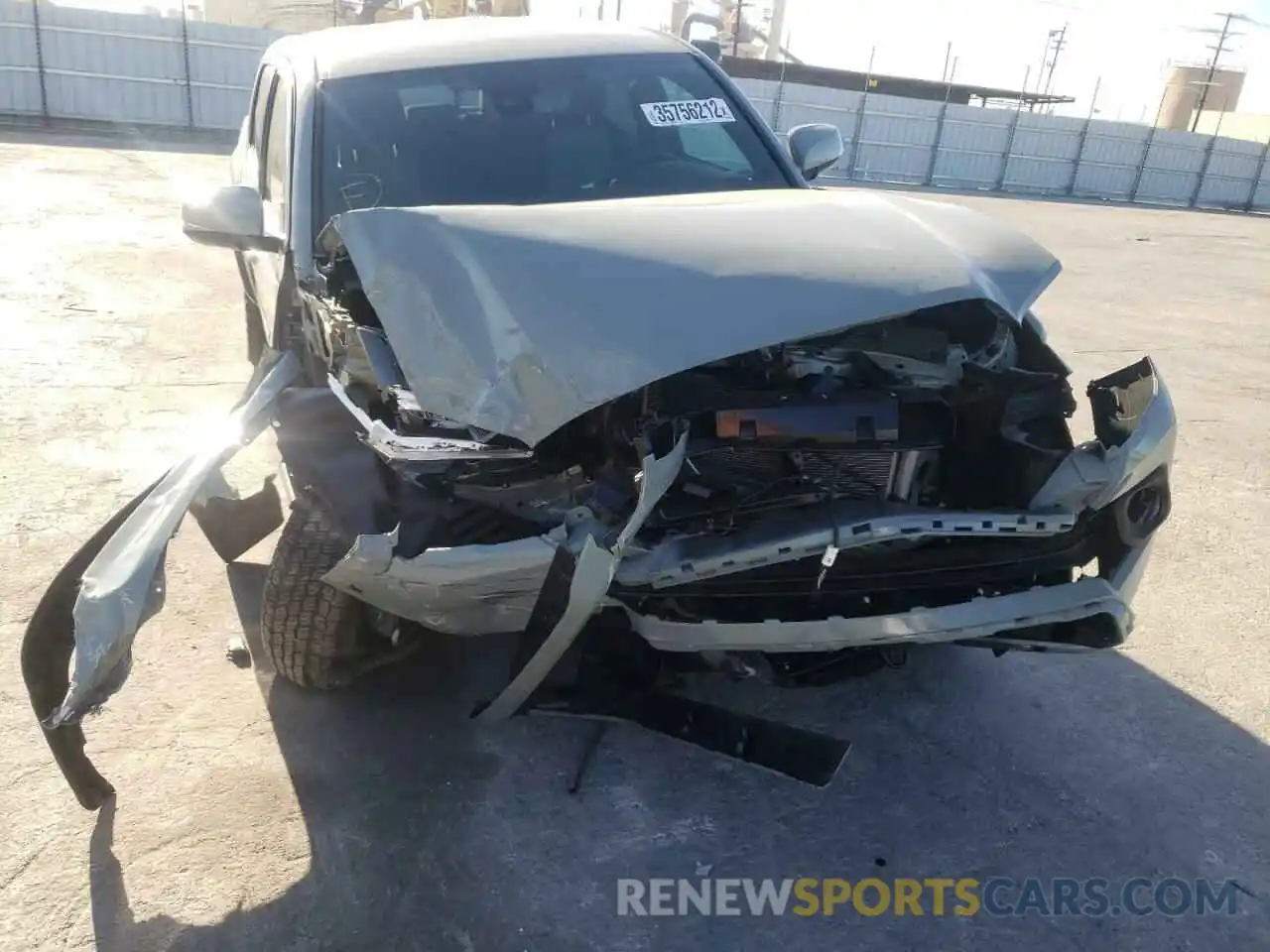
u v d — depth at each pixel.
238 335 6.67
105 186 12.79
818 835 2.56
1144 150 33.66
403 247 2.39
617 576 2.31
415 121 3.51
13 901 2.27
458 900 2.32
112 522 2.47
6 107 21.86
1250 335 9.05
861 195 2.95
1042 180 32.47
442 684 3.09
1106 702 3.17
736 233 2.49
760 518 2.43
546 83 3.73
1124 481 2.51
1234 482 5.18
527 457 2.32
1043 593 2.46
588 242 2.37
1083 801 2.72
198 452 2.58
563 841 2.51
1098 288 11.48
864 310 2.25
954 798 2.71
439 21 4.33
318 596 2.63
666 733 2.70
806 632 2.37
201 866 2.39
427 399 2.28
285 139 3.64
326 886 2.35
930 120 30.02
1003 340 2.61
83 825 2.50
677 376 2.43
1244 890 2.43
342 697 3.01
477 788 2.67
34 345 6.21
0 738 2.79
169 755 2.75
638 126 3.68
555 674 2.86
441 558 2.22
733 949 2.22
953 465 2.57
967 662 3.35
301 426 2.63
